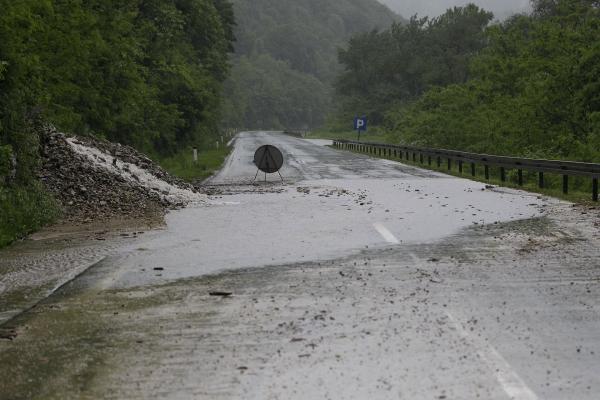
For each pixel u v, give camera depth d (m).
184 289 8.32
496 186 24.31
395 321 6.73
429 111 67.06
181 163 39.81
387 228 13.27
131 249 11.25
